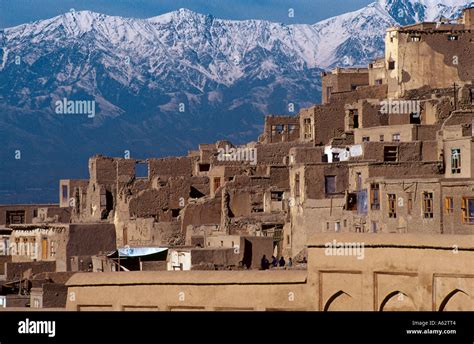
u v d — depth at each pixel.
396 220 173.12
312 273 81.75
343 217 186.38
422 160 197.62
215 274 84.56
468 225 163.00
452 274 77.19
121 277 87.00
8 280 190.12
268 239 190.00
